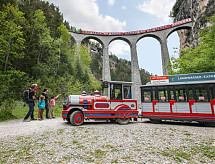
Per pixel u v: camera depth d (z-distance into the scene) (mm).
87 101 7520
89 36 49656
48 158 3086
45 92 10070
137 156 3238
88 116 7328
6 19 12477
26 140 4395
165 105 8570
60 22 46156
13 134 5113
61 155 3262
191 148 3836
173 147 3906
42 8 40125
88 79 37781
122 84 8531
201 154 3418
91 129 6066
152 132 5691
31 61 23906
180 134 5406
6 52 11219
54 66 27203
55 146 3887
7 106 10219
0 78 10156
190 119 7812
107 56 49156
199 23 40094
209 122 7500
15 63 20203
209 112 7477
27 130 5773
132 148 3775
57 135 5008
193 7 46156
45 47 28156
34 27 26297
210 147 3916
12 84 11758
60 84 23266
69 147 3809
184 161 3006
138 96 42469
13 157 3125
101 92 8617
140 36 50500
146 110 9078
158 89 8969
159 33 49438
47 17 39281
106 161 2945
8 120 8969
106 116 7621
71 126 6758
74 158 3090
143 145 4039
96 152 3459
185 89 8273
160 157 3197
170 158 3150
